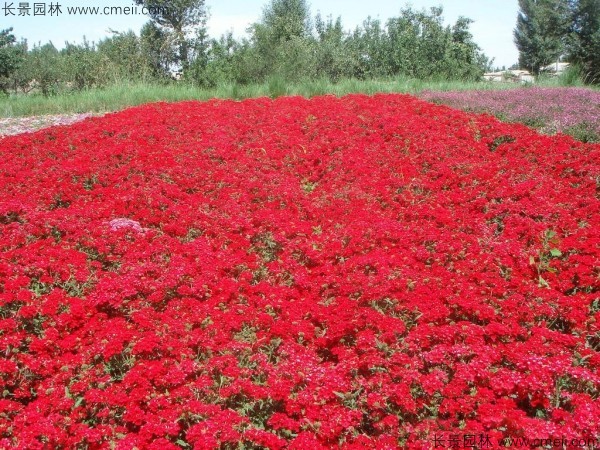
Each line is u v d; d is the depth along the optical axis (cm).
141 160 815
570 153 821
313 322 469
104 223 614
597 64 2439
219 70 2053
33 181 745
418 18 2433
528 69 4278
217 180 760
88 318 451
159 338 417
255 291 505
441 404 367
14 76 2680
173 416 354
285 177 790
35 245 552
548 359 380
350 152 855
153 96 1538
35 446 324
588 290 500
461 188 727
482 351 394
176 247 567
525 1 4388
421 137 907
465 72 2356
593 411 338
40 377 400
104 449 339
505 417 343
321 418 354
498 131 938
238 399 387
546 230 586
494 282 493
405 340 420
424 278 501
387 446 331
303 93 1563
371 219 634
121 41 2389
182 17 2458
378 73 2386
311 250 565
